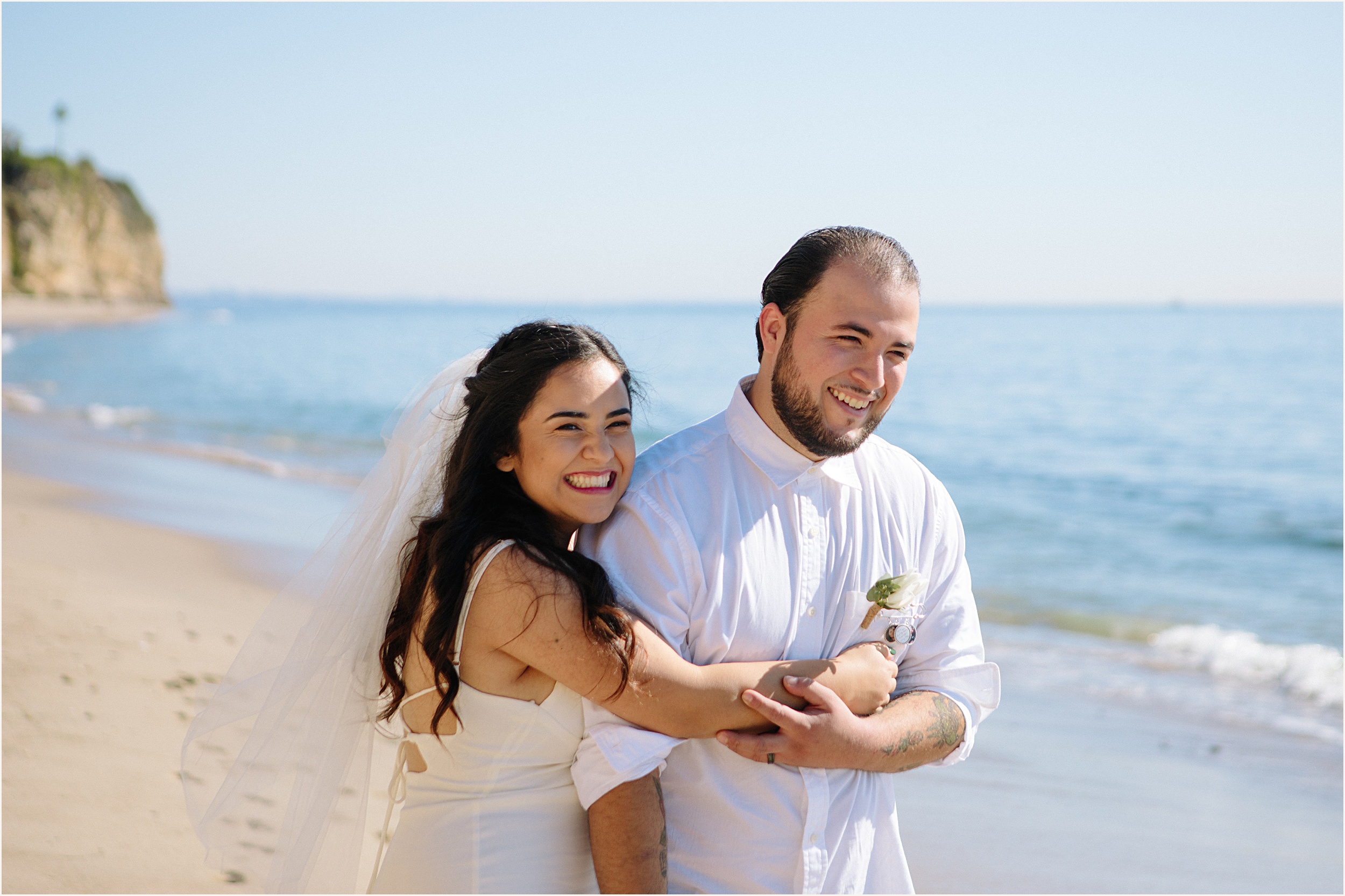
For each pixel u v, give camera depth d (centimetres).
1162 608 948
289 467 1549
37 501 1119
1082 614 917
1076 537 1294
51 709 497
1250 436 2242
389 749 437
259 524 1053
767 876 214
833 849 218
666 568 217
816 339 216
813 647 228
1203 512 1452
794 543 226
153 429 2023
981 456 2023
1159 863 433
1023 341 6028
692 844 218
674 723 208
